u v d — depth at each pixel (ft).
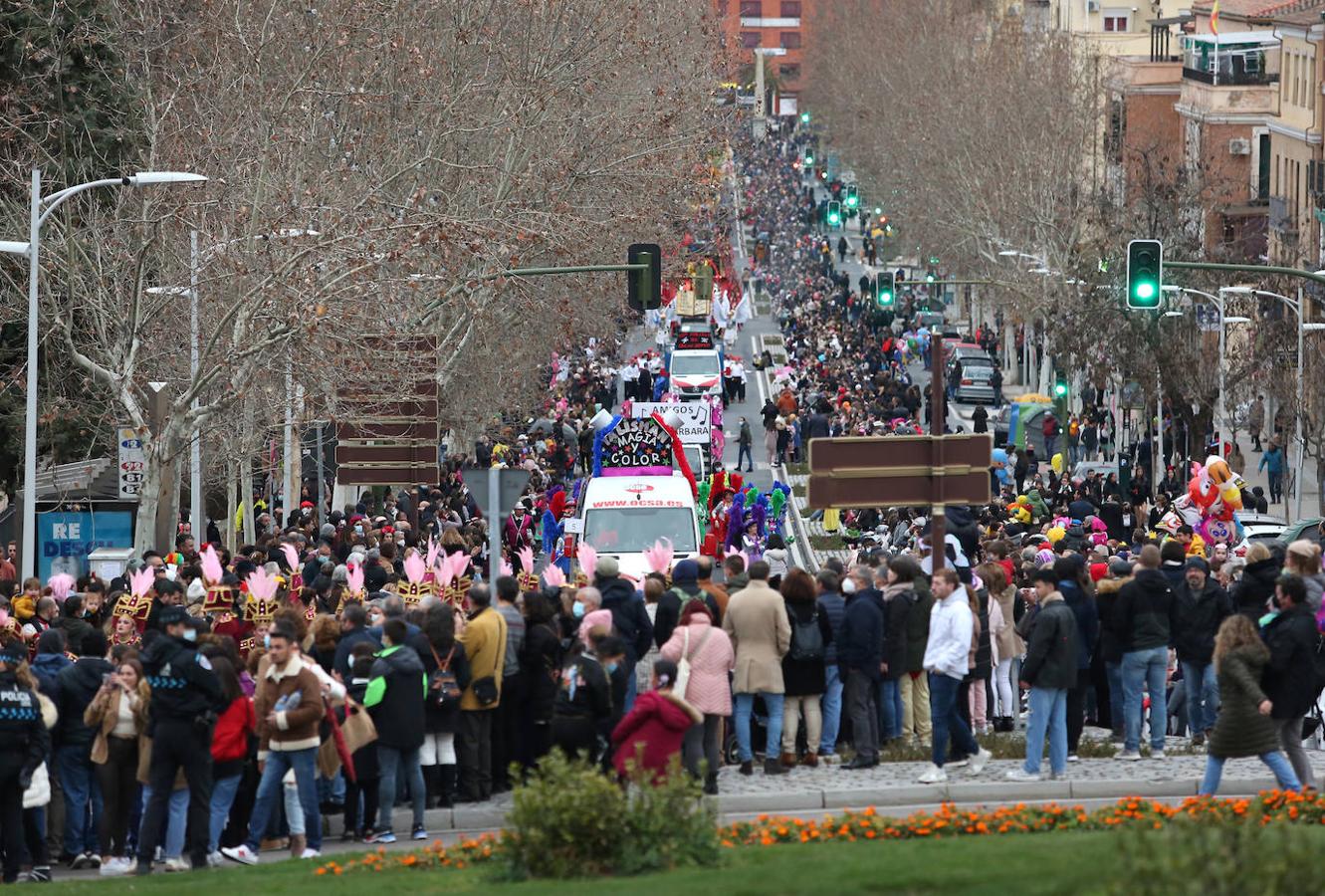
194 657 188.65
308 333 361.10
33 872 191.72
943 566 223.51
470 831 208.03
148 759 193.06
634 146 578.25
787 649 220.64
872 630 221.25
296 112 443.32
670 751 192.13
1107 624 235.61
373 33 478.18
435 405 394.73
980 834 180.65
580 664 198.59
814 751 225.97
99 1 479.00
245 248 394.11
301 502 524.52
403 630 201.87
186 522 521.65
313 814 194.29
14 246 318.65
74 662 202.80
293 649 192.44
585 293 581.53
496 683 213.25
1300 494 575.38
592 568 255.09
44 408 449.89
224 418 424.05
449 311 557.33
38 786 192.44
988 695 257.75
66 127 473.67
